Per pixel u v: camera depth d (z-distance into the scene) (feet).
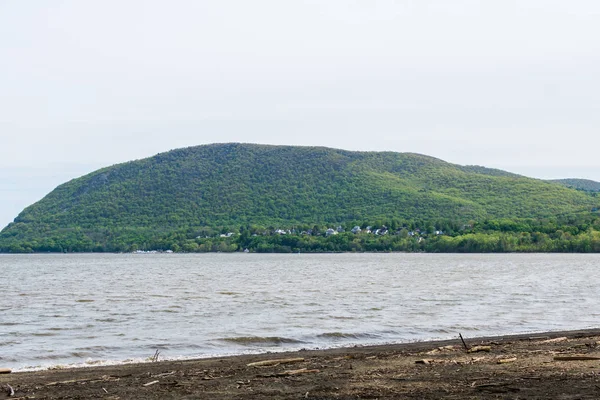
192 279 295.69
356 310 145.07
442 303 160.45
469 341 92.12
